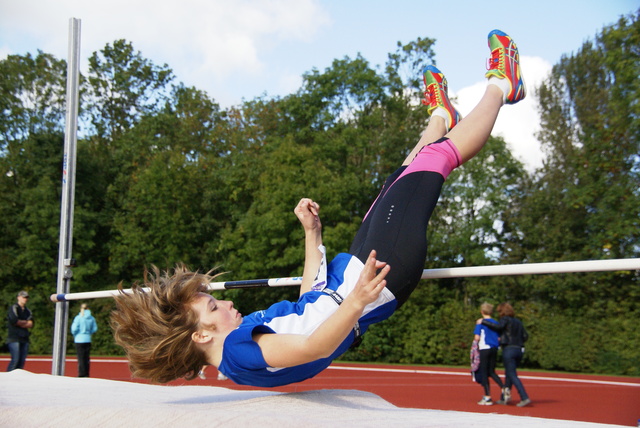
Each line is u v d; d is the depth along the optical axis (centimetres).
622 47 1411
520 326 884
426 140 320
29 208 2011
